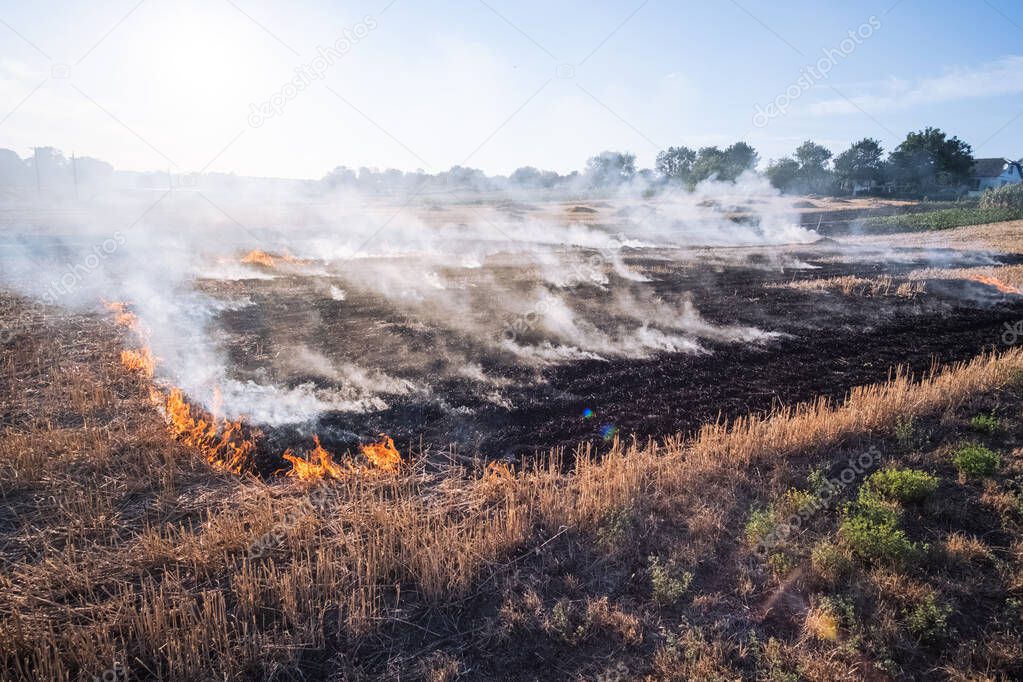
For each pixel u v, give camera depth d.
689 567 6.79
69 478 8.30
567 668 5.48
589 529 7.45
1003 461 9.12
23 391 11.72
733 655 5.64
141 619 5.68
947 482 8.67
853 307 21.02
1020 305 21.50
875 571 6.63
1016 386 12.08
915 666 5.55
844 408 11.09
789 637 5.85
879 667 5.46
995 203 59.09
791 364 14.61
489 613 6.14
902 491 8.12
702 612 6.15
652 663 5.49
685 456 9.27
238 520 7.43
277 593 6.12
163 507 7.77
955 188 81.56
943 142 79.25
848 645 5.61
